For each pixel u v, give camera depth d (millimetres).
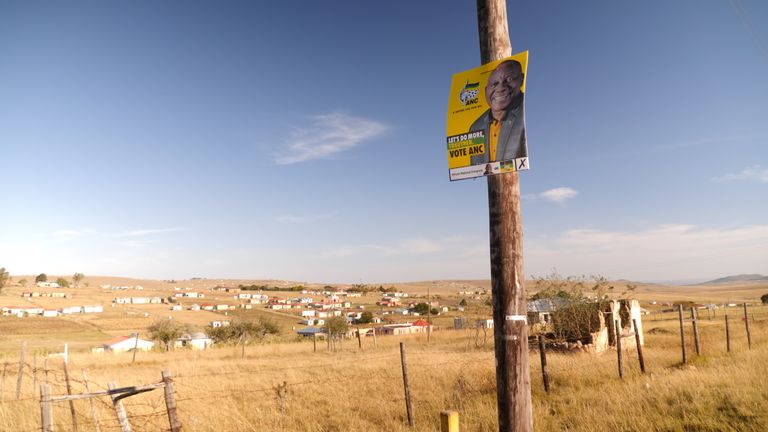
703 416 8422
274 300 194500
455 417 4605
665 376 12367
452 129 4949
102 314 140375
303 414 10828
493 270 4625
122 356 34250
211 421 9859
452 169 4914
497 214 4613
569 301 23766
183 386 14945
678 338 26203
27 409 10773
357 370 17922
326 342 46469
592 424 8477
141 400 12086
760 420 7859
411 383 14133
